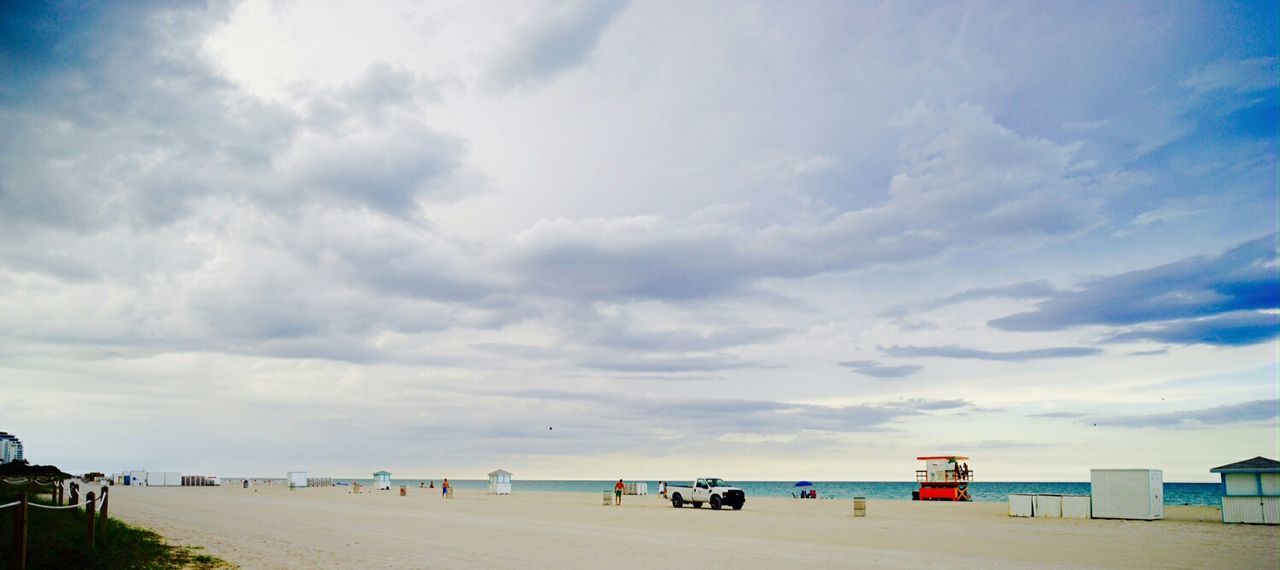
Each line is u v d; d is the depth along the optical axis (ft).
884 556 73.82
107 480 389.19
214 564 61.67
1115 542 88.79
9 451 369.91
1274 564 68.23
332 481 474.90
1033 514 139.23
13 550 43.16
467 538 89.51
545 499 243.40
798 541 89.97
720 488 178.19
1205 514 143.64
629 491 290.56
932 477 232.12
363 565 62.49
